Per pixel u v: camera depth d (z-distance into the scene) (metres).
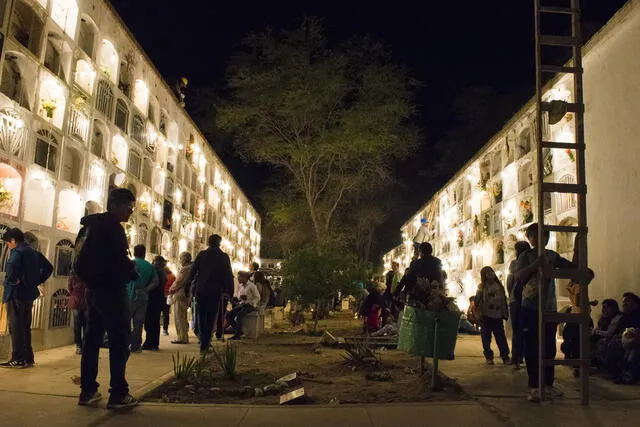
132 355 8.73
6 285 6.98
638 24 8.85
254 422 4.54
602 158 9.87
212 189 23.42
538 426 4.47
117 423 4.42
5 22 7.73
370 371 7.49
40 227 8.79
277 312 19.44
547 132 12.02
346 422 4.55
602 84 9.93
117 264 5.00
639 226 8.66
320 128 23.77
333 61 22.44
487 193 16.86
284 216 27.22
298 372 7.23
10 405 4.93
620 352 6.73
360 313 13.17
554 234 11.67
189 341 11.15
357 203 34.53
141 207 13.84
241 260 31.83
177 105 17.22
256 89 22.48
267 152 23.80
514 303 7.67
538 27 5.76
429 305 6.11
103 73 11.27
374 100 22.86
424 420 4.63
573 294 8.02
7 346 7.64
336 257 14.45
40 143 8.86
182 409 4.96
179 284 10.76
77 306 8.20
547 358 5.57
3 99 7.70
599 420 4.67
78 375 6.48
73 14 9.91
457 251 20.55
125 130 12.66
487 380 6.69
